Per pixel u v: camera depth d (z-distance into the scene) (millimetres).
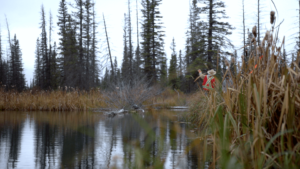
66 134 5441
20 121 8164
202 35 25328
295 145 2035
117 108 13070
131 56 36625
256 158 2025
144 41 34719
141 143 4219
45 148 4008
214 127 2373
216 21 24812
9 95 15219
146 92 14164
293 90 2168
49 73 41219
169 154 3430
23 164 3096
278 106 2311
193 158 3221
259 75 2482
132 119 8820
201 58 24062
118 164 2816
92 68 31219
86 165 2959
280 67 2559
